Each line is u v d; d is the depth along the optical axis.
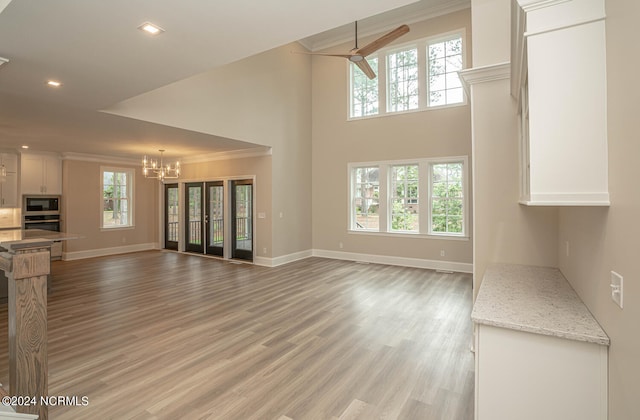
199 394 2.28
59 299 4.47
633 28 1.07
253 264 6.91
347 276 5.84
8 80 3.11
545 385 1.46
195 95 5.18
